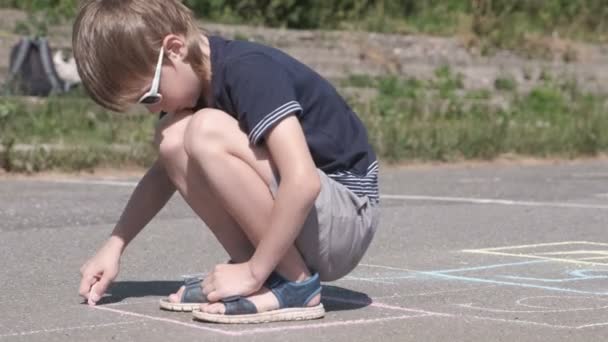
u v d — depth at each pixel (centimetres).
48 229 725
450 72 1945
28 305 464
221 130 403
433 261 606
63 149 1136
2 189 959
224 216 423
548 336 409
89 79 409
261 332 405
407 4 2261
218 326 414
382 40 2027
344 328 416
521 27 2309
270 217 408
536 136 1484
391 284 527
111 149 1163
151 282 529
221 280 418
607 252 645
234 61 407
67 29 1638
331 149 420
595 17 2492
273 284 423
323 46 1931
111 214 807
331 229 417
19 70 1420
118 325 419
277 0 2017
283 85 403
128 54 400
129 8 402
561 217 820
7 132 1233
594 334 414
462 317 443
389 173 1221
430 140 1370
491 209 869
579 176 1212
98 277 458
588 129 1545
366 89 1767
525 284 530
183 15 408
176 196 911
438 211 850
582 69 2205
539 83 2036
